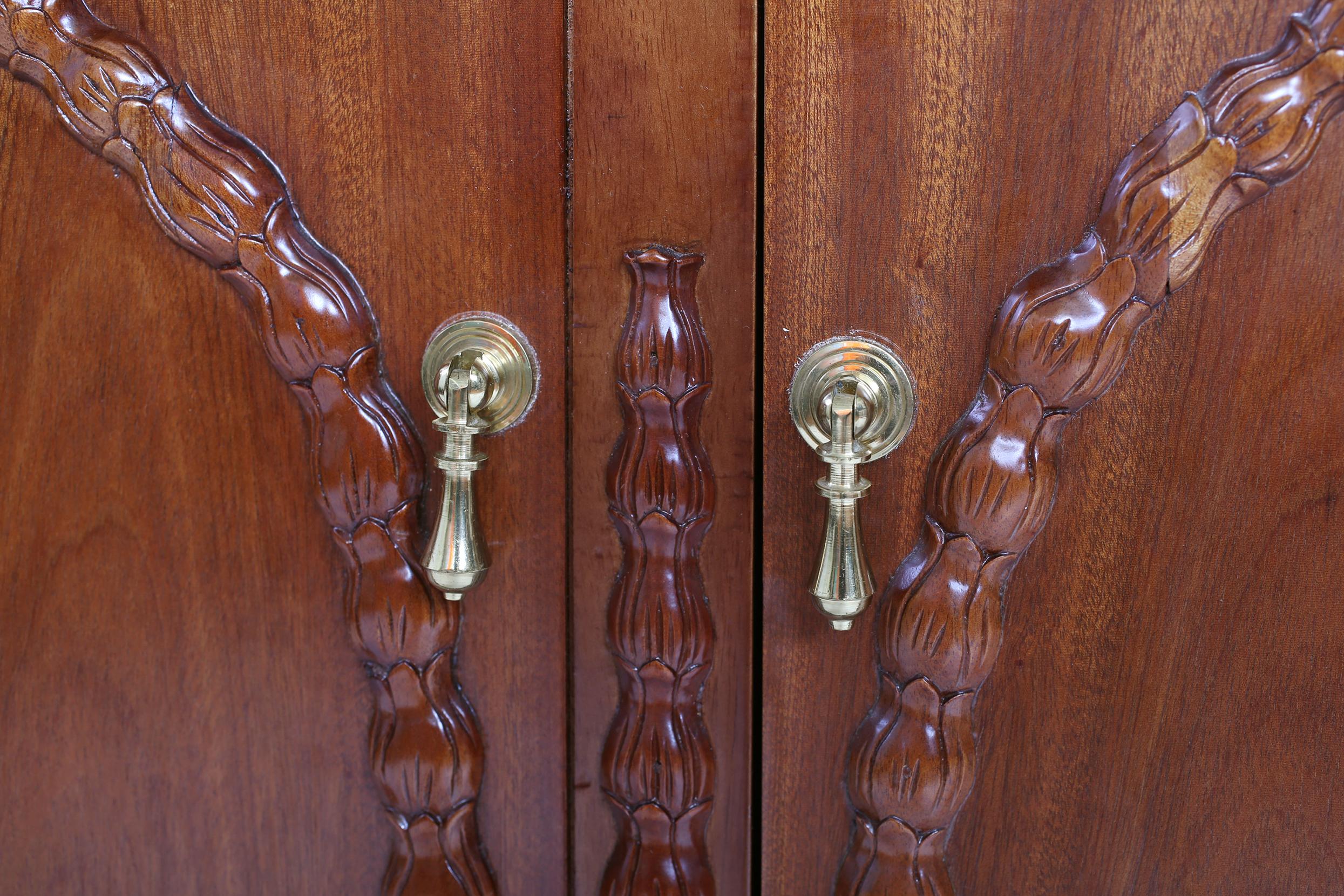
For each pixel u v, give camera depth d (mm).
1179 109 449
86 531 528
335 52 485
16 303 512
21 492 526
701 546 509
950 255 472
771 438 496
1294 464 474
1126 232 455
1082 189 461
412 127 489
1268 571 484
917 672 497
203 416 518
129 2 487
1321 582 481
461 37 479
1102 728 508
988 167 464
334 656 535
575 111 478
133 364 515
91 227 504
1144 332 472
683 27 467
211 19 485
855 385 471
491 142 487
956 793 507
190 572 531
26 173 501
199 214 493
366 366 505
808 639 511
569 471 512
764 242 480
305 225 501
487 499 516
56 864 554
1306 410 469
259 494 523
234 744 545
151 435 521
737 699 521
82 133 494
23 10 484
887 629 498
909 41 457
